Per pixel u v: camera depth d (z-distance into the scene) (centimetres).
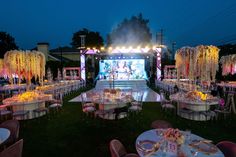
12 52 902
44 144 552
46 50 2792
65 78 2008
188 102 752
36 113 828
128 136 612
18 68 919
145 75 2088
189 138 333
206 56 864
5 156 330
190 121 760
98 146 539
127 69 2077
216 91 1032
